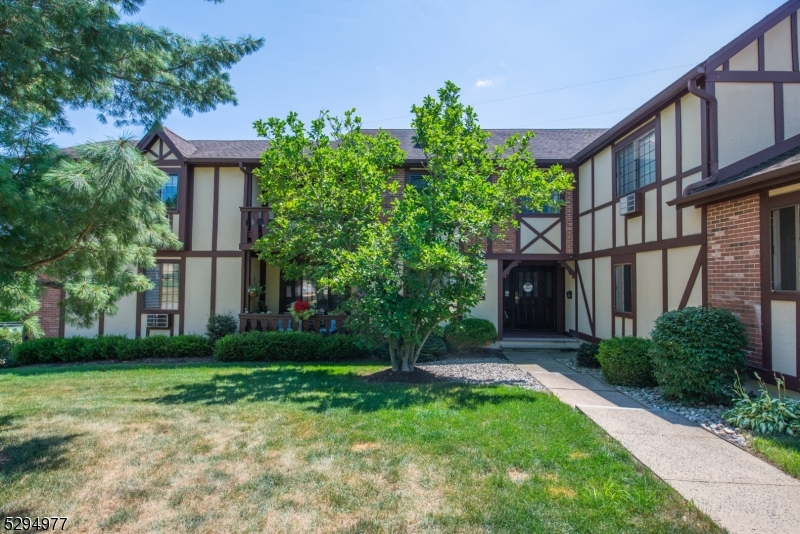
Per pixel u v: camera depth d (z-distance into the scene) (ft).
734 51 22.08
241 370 27.25
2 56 12.05
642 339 23.57
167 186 38.14
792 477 11.21
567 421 15.64
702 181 21.67
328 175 25.44
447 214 22.86
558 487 10.65
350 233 25.68
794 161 17.44
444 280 24.63
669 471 11.54
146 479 11.35
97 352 34.24
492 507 9.77
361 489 10.69
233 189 38.93
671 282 24.76
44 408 18.02
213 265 38.58
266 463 12.26
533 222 38.34
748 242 19.53
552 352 35.32
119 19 13.92
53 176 11.34
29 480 11.33
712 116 21.80
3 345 32.50
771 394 18.21
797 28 22.39
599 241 33.60
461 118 25.07
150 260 16.05
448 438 13.94
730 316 19.01
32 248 12.34
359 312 24.16
